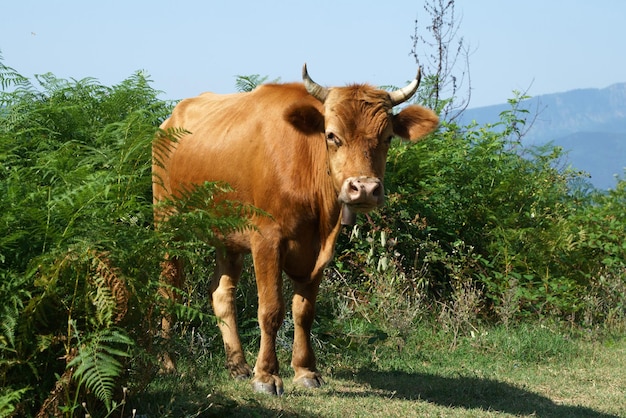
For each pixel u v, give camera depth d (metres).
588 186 16.12
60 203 4.78
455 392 7.16
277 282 6.71
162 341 5.67
